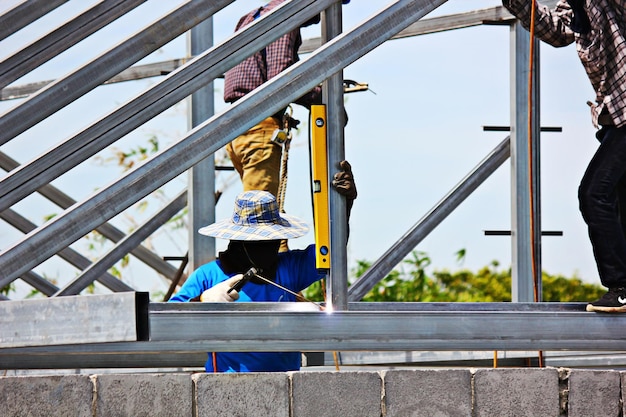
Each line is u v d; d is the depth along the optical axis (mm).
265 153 20688
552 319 15766
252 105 14391
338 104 15477
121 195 13883
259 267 17125
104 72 14016
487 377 15555
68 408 14750
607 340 15977
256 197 17375
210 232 17234
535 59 23109
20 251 13578
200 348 14320
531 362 24109
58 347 14500
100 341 13531
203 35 22234
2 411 14688
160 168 14023
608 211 16453
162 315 14227
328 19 15289
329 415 15070
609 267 16266
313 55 14664
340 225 15367
